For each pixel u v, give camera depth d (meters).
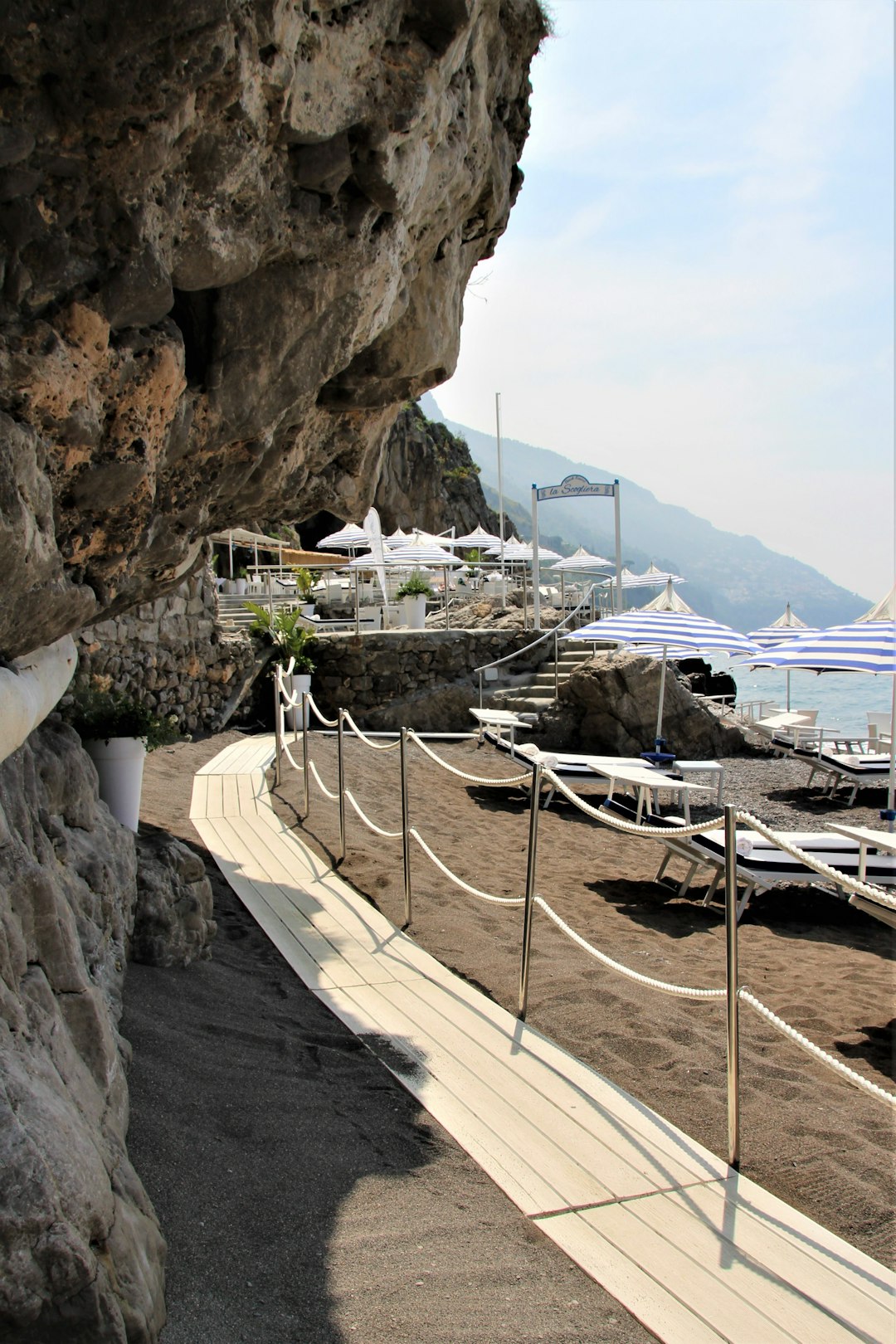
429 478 62.53
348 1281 2.52
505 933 5.82
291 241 3.25
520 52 4.79
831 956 5.81
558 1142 3.37
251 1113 3.32
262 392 3.57
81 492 2.97
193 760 11.44
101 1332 1.80
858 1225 2.91
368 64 3.11
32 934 2.57
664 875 7.71
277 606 19.83
